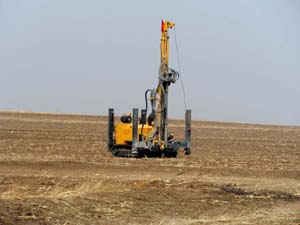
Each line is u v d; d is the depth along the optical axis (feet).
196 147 302.66
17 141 288.51
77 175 152.25
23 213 89.20
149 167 176.14
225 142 362.53
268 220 96.94
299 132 596.70
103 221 90.07
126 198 110.73
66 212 93.20
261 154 261.03
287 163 209.97
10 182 131.13
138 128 206.18
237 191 128.77
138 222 91.04
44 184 128.06
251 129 626.64
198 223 92.48
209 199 115.34
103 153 222.89
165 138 204.64
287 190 133.69
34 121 565.53
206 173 167.63
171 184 134.82
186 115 209.97
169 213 99.66
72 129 449.06
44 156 204.23
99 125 539.70
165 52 202.39
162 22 201.77
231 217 98.73
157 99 204.23
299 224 93.81
